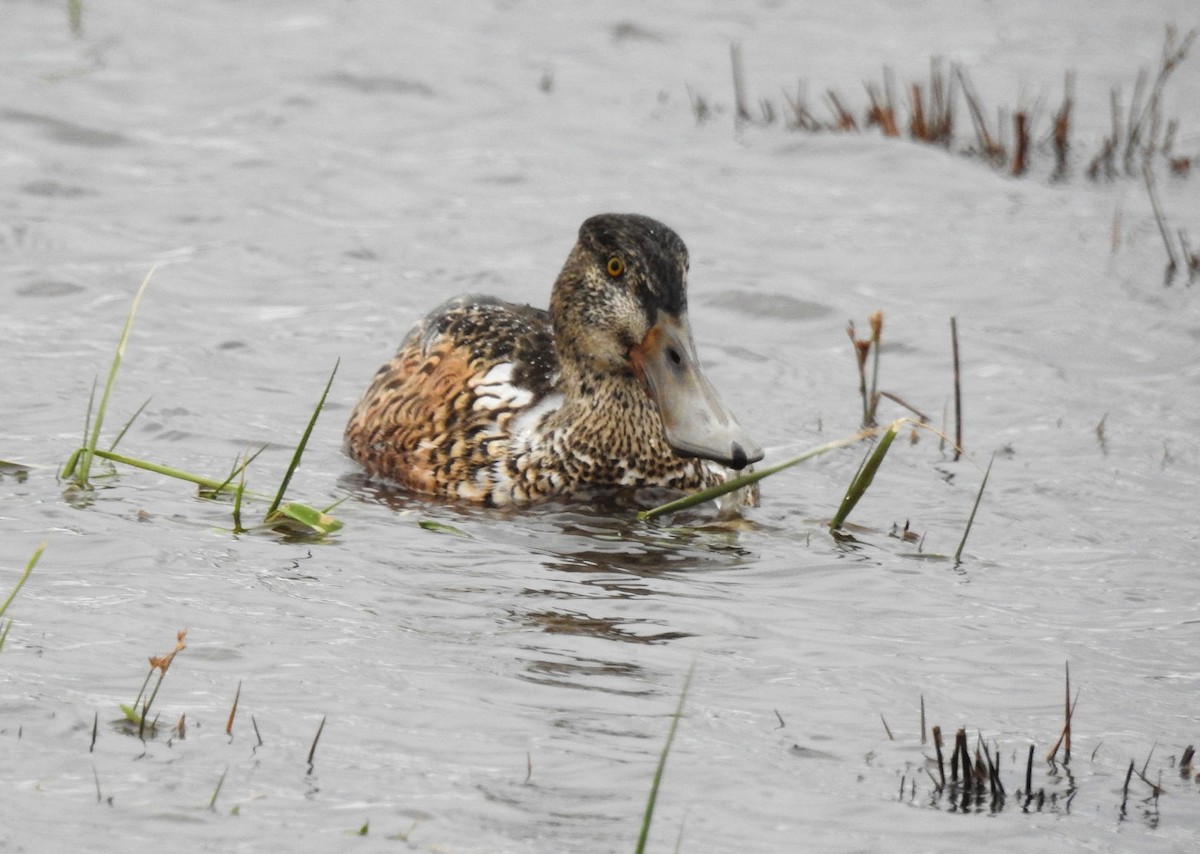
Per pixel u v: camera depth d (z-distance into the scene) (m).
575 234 19.17
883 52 26.62
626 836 7.10
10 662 8.45
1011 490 12.70
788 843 7.13
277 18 27.06
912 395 15.05
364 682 8.52
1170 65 23.84
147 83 23.56
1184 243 18.59
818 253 18.81
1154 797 7.72
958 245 19.14
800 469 13.20
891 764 7.95
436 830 7.07
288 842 6.91
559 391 12.72
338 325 16.12
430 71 24.72
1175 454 13.55
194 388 14.24
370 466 13.03
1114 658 9.42
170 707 8.09
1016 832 7.32
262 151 21.28
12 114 21.73
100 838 6.86
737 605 10.07
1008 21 28.36
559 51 26.31
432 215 19.59
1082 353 16.12
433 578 10.30
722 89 24.84
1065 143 22.27
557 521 11.89
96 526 10.71
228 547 10.54
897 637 9.65
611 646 9.27
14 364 14.37
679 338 12.32
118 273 17.03
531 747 7.89
